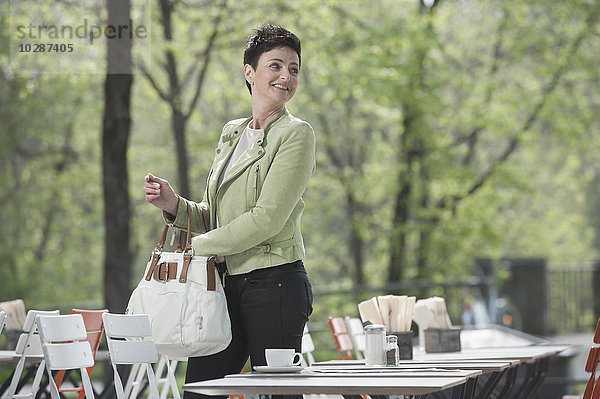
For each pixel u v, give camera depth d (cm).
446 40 2555
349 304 2188
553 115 2222
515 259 2142
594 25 2233
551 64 2228
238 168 530
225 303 519
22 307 799
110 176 1430
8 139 2602
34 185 2816
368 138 2756
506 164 2353
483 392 629
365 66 1989
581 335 2608
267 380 434
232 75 2355
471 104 2200
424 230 2239
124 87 1425
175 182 2800
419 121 2162
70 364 520
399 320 643
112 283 1423
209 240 518
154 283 523
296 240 529
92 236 2966
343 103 2370
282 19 2078
